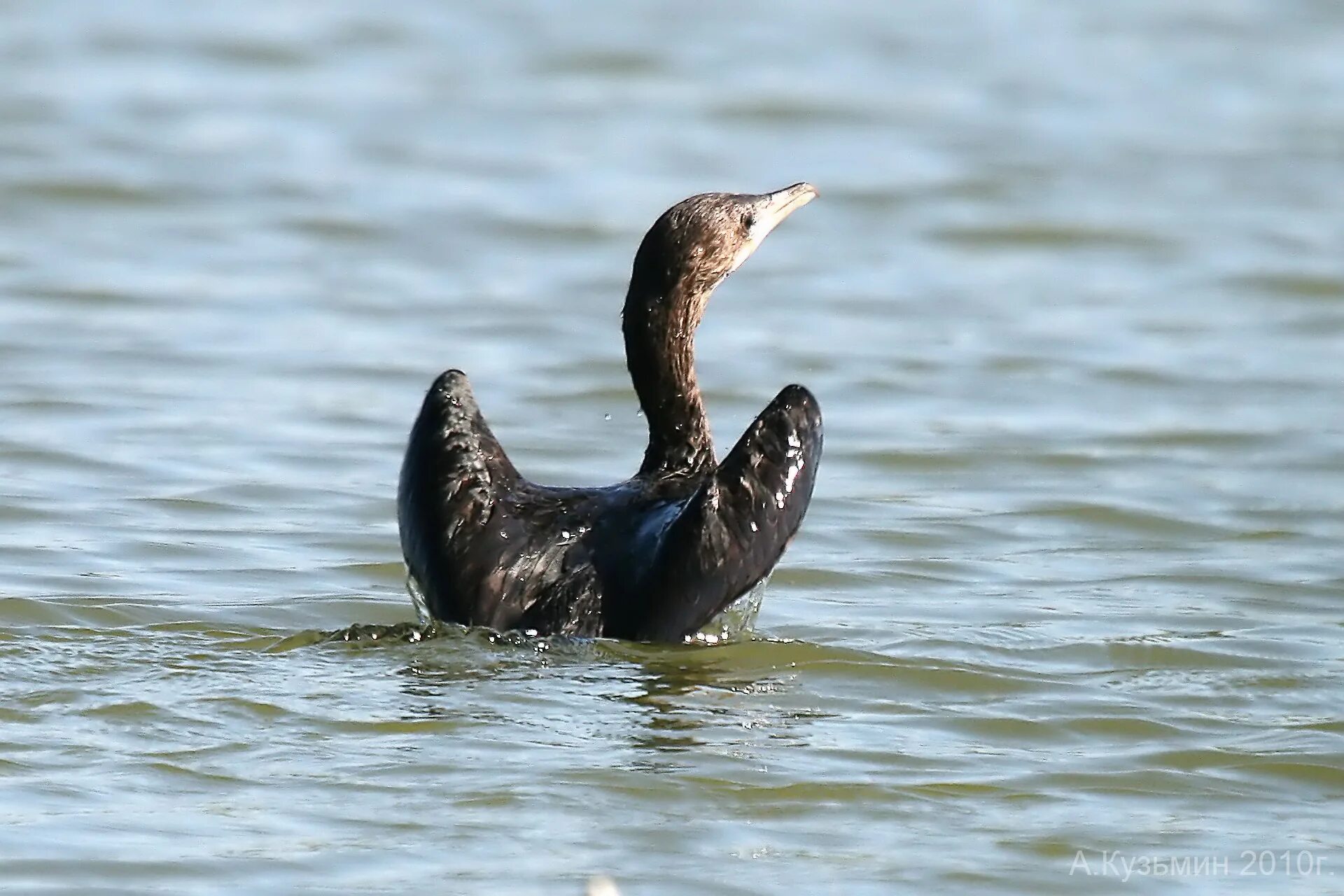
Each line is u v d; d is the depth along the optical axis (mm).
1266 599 12953
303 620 11906
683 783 9234
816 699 10461
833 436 17172
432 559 10531
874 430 17328
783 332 20688
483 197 25438
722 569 10383
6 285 21234
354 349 19562
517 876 8312
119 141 26984
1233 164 27469
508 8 35625
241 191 25250
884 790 9312
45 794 8891
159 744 9430
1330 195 26062
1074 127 29266
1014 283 22750
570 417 17594
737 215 11727
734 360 19547
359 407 17594
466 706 9914
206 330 19969
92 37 32500
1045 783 9516
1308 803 9391
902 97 30641
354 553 13578
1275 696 10836
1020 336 20547
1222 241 24141
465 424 10688
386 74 31438
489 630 10500
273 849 8477
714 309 21641
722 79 31469
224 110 29000
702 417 11781
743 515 10422
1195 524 14867
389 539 13922
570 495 10977
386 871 8328
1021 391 18688
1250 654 11609
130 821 8672
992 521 14883
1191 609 12680
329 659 10562
